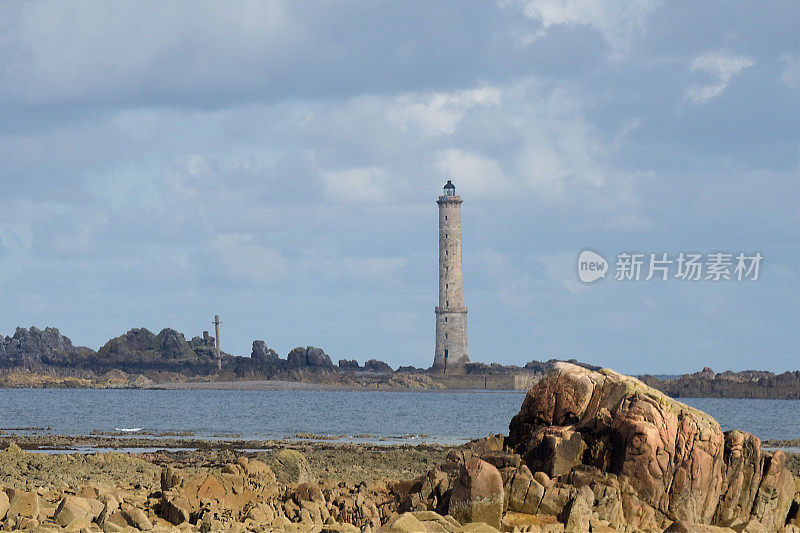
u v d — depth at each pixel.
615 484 63.78
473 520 61.34
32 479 103.69
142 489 81.94
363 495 71.88
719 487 66.88
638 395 68.69
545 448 67.81
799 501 70.38
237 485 71.00
